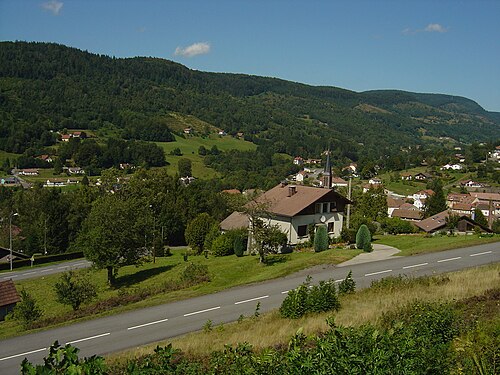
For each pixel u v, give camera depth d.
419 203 113.38
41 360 16.66
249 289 25.08
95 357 5.93
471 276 20.94
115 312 22.55
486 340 8.65
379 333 8.67
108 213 37.72
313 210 43.03
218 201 72.31
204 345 14.53
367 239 36.19
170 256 52.56
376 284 20.94
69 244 63.53
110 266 37.59
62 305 32.66
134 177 68.62
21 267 51.59
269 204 39.09
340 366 7.23
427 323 11.11
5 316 29.05
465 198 108.12
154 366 7.56
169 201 66.00
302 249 39.81
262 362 7.98
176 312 21.66
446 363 8.39
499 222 64.62
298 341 8.58
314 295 18.22
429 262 28.36
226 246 44.16
